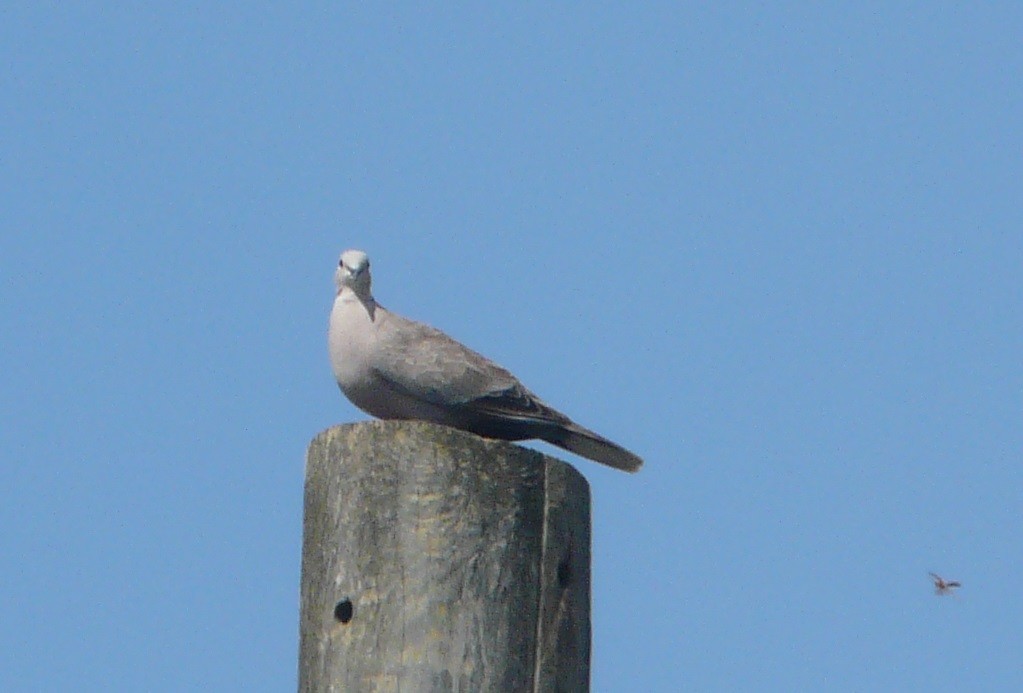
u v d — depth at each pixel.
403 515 13.05
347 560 13.08
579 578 13.48
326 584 13.14
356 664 12.80
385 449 13.21
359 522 13.12
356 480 13.23
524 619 13.01
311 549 13.40
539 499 13.30
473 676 12.73
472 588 12.91
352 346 15.74
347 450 13.33
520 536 13.13
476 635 12.81
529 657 12.98
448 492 13.07
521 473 13.27
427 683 12.66
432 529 12.98
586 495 13.76
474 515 13.05
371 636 12.82
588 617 13.57
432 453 13.16
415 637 12.75
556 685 13.03
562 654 13.12
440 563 12.91
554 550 13.28
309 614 13.26
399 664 12.70
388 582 12.91
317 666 13.02
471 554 12.96
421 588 12.86
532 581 13.13
